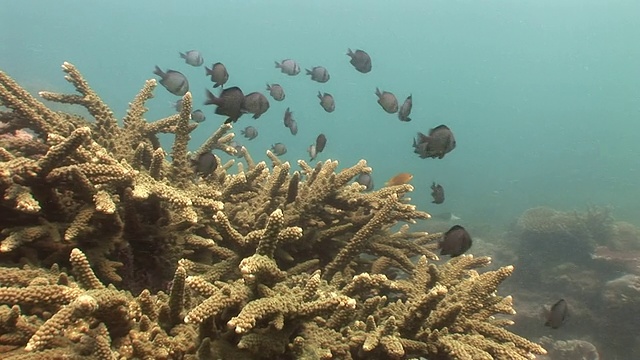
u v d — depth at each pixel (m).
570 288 11.80
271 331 2.53
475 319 3.55
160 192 3.21
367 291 3.74
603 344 9.93
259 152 56.47
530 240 14.22
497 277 3.44
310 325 2.84
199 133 55.03
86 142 3.41
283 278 2.68
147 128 4.66
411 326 2.92
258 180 5.13
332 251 4.45
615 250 14.92
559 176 54.75
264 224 3.87
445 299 3.44
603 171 58.19
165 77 7.09
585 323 10.44
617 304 10.27
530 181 52.22
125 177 3.10
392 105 8.23
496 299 3.82
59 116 4.39
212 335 2.55
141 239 3.46
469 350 2.87
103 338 2.10
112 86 89.06
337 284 3.53
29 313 2.46
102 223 3.19
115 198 3.32
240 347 2.34
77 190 3.12
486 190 46.03
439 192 8.59
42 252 3.11
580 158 71.69
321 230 4.51
